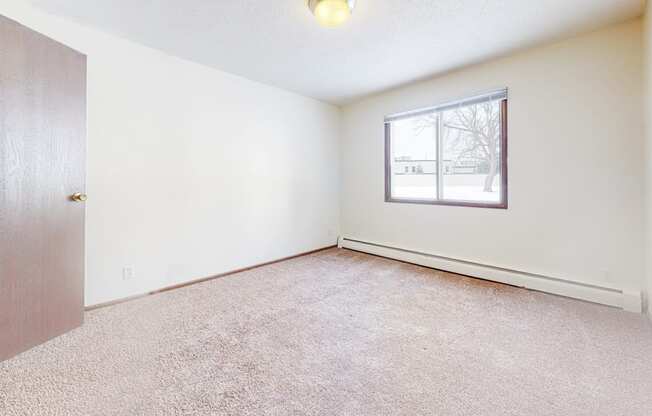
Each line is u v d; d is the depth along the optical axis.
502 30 2.27
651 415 1.19
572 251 2.46
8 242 1.57
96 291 2.28
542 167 2.58
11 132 1.57
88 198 2.22
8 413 1.20
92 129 2.23
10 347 1.59
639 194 2.16
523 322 2.02
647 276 2.08
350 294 2.58
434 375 1.46
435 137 3.42
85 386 1.37
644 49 2.05
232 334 1.88
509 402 1.27
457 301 2.40
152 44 2.47
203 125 2.91
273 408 1.24
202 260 2.95
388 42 2.45
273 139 3.59
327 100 4.15
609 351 1.65
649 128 1.96
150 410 1.23
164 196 2.65
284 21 2.13
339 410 1.23
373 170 4.05
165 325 2.00
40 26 1.99
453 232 3.23
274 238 3.64
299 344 1.76
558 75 2.46
